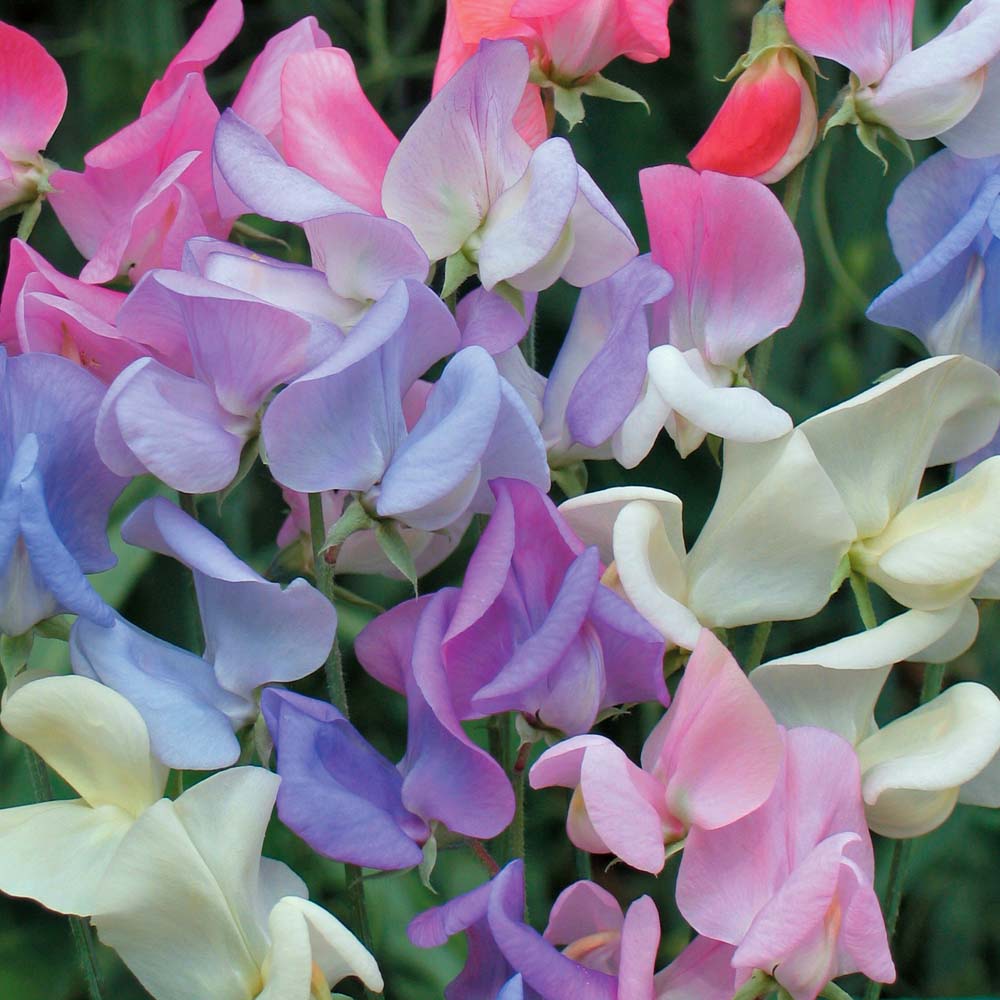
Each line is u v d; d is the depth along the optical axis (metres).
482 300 0.62
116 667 0.60
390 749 0.81
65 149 0.86
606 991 0.59
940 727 0.60
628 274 0.63
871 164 0.81
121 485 0.61
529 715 0.61
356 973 0.58
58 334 0.62
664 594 0.60
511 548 0.59
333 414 0.60
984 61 0.63
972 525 0.60
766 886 0.59
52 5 0.94
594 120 0.89
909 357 0.85
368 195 0.62
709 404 0.60
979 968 0.81
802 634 0.84
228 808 0.59
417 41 0.96
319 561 0.61
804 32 0.63
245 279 0.60
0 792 0.75
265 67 0.64
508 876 0.59
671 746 0.59
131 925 0.59
